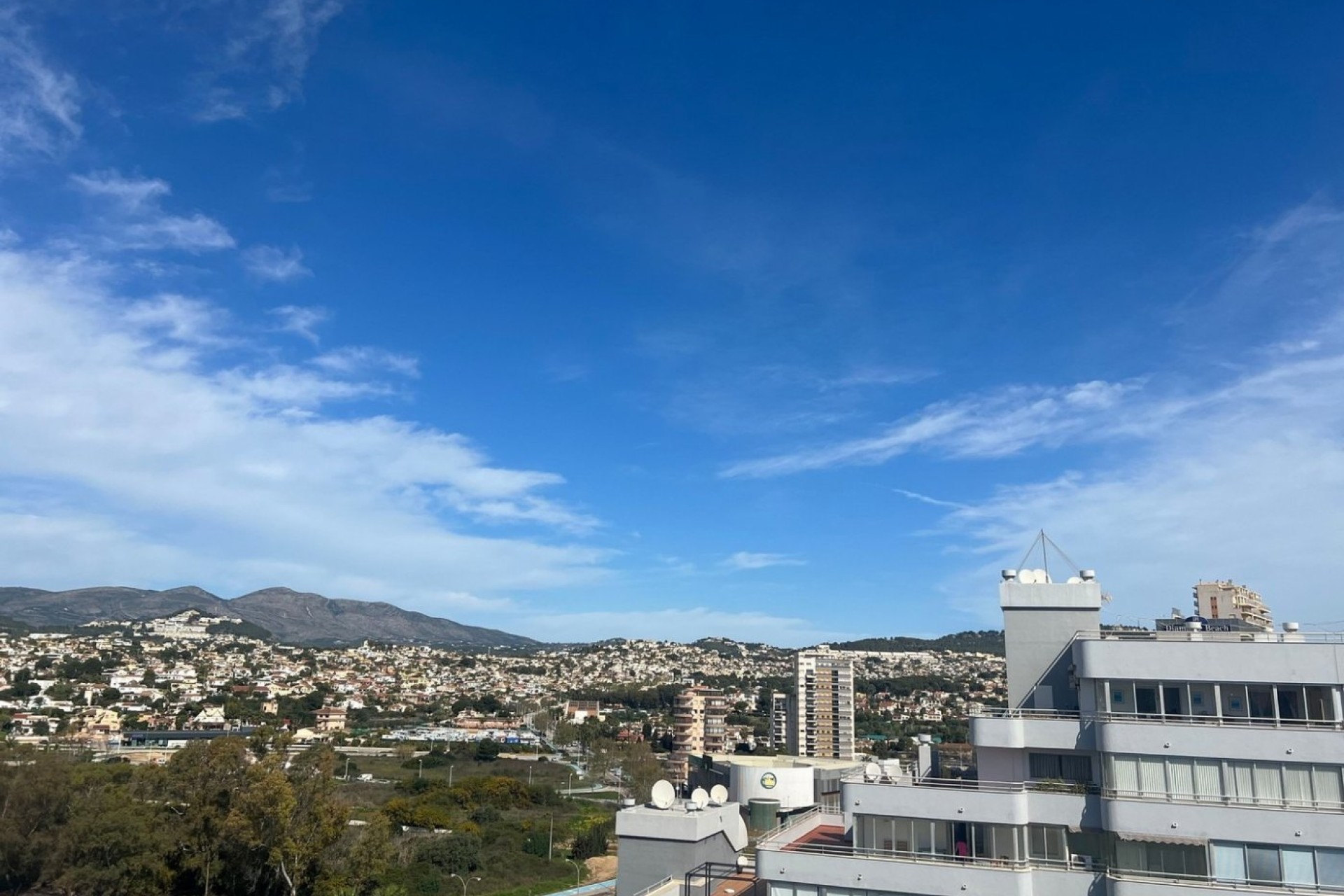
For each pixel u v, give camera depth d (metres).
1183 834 29.70
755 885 37.94
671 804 44.84
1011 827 31.53
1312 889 28.28
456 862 93.88
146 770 77.38
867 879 31.81
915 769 41.22
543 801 139.50
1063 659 36.69
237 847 70.31
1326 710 29.89
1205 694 31.39
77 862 65.00
